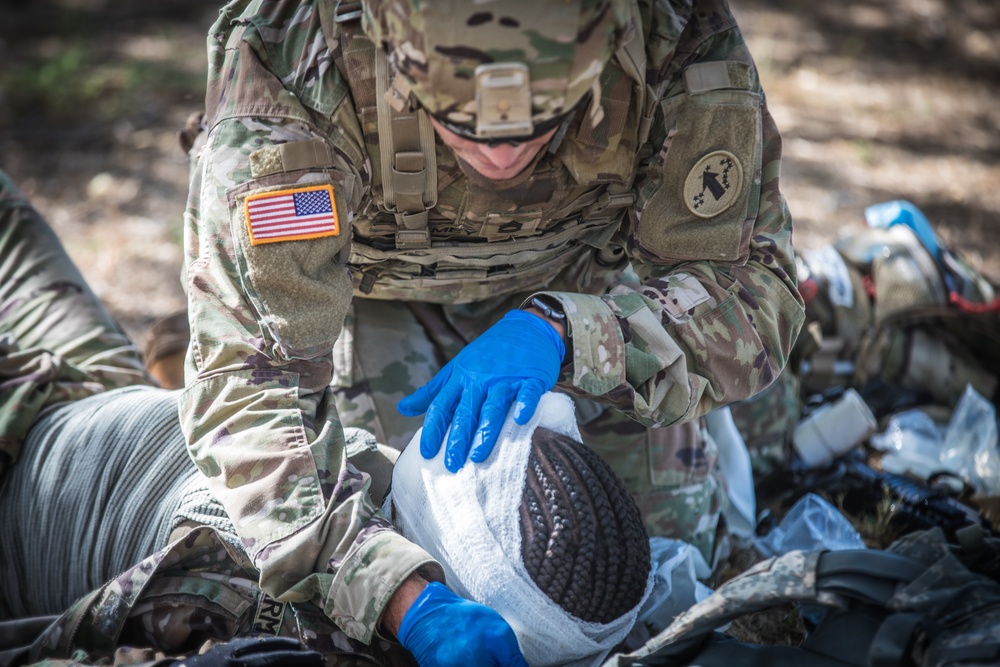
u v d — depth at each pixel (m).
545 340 3.09
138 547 3.23
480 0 2.51
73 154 8.66
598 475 2.80
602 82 3.06
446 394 3.04
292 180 2.91
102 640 2.95
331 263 3.05
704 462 4.05
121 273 6.93
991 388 5.13
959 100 11.18
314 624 2.89
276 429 2.91
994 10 14.37
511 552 2.69
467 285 3.72
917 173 9.05
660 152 3.23
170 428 3.38
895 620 2.45
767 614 3.75
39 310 4.32
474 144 2.74
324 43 3.00
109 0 12.53
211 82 3.18
